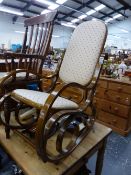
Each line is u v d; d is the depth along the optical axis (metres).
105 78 2.18
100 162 1.33
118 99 2.10
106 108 2.24
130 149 1.88
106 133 1.27
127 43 12.57
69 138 1.22
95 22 1.30
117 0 8.15
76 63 1.33
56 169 0.93
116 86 2.09
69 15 9.73
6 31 9.73
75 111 1.01
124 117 2.10
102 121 2.32
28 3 7.50
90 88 1.22
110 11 9.90
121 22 12.24
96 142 1.16
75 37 1.39
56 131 1.14
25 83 1.50
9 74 1.34
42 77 1.53
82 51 1.31
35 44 1.77
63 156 0.96
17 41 10.38
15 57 1.48
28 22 1.87
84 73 1.25
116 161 1.67
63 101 1.03
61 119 0.96
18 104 1.28
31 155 1.04
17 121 1.28
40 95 1.10
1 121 1.17
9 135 1.21
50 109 0.86
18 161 0.98
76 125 1.21
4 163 1.32
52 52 3.45
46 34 1.64
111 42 13.36
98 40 1.23
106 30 1.23
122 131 2.14
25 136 1.16
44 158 0.88
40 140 0.85
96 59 1.22
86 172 1.24
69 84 0.97
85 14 9.07
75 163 0.98
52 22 1.59
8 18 9.64
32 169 0.92
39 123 0.85
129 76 2.36
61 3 7.51
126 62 3.75
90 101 1.21
